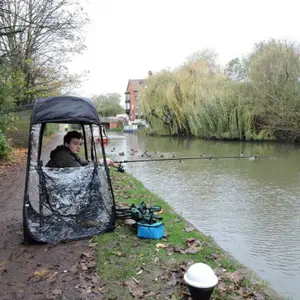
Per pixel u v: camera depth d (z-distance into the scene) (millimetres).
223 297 3168
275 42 29812
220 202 9141
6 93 13648
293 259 5477
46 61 18406
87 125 6332
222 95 32812
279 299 3357
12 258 4137
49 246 4449
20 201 7102
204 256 4195
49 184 4707
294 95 27141
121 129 66250
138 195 7766
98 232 4785
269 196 9805
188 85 39812
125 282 3455
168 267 3816
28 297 3246
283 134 28922
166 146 27469
